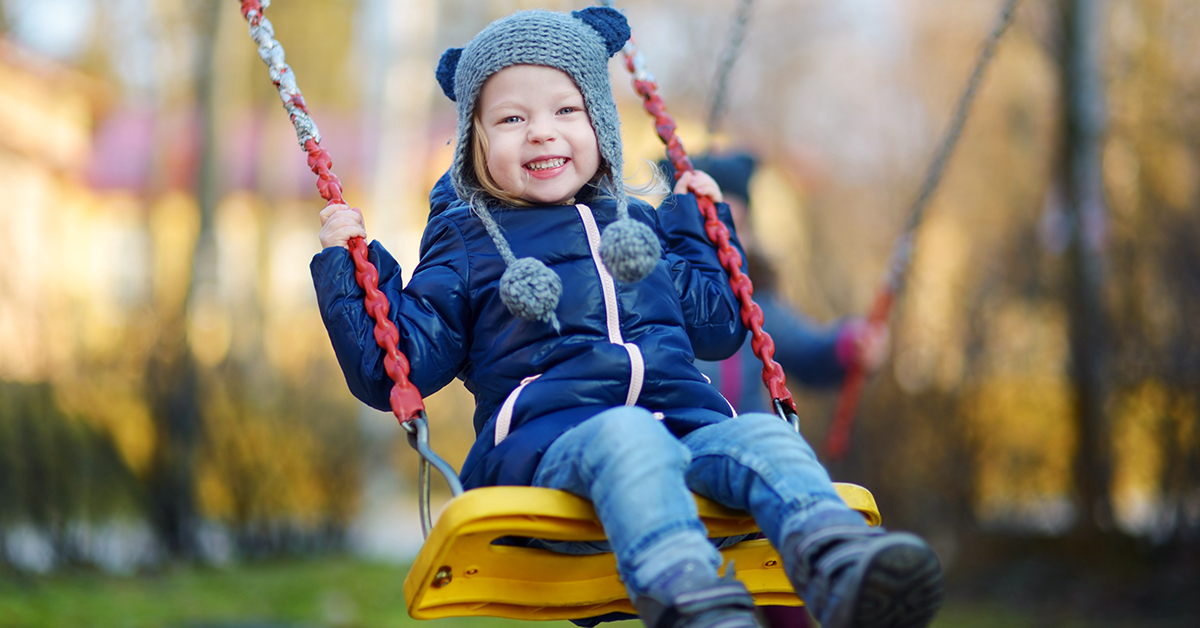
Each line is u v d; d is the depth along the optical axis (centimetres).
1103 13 768
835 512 171
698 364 355
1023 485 731
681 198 236
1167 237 637
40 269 791
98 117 2009
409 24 1314
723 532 190
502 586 190
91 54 1725
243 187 2047
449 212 220
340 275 207
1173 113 681
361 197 2155
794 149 2252
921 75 2042
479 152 210
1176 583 602
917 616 163
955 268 787
